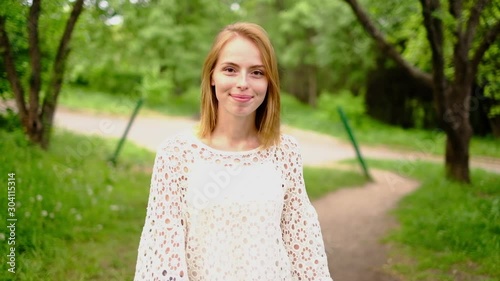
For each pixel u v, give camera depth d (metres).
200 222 1.42
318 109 25.30
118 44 10.01
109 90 19.73
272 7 24.98
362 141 17.61
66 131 10.64
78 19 7.27
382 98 21.47
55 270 3.76
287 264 1.50
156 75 21.25
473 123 14.85
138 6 8.47
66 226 4.65
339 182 9.07
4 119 6.76
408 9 7.71
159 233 1.40
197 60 22.06
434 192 7.40
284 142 1.56
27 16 5.76
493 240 4.75
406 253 4.90
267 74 1.46
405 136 18.17
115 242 4.64
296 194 1.57
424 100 20.20
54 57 7.41
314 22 21.78
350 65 22.39
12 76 6.27
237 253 1.41
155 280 1.35
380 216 6.61
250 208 1.42
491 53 7.21
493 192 7.05
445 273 4.30
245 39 1.45
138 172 8.23
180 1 19.50
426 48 8.77
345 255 5.03
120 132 13.77
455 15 6.74
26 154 5.85
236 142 1.51
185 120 18.34
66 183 5.69
